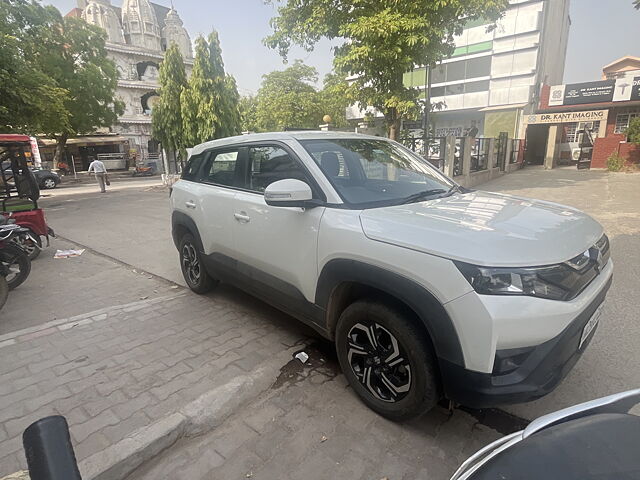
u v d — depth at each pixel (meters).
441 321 1.95
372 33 8.39
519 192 11.92
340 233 2.43
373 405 2.47
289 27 10.33
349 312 2.46
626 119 19.98
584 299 2.03
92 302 4.55
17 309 4.39
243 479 2.06
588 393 2.66
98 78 25.58
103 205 13.15
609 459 1.18
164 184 18.39
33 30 15.68
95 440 2.29
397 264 2.11
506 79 26.69
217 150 3.96
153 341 3.46
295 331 3.62
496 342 1.84
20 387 2.82
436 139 11.09
